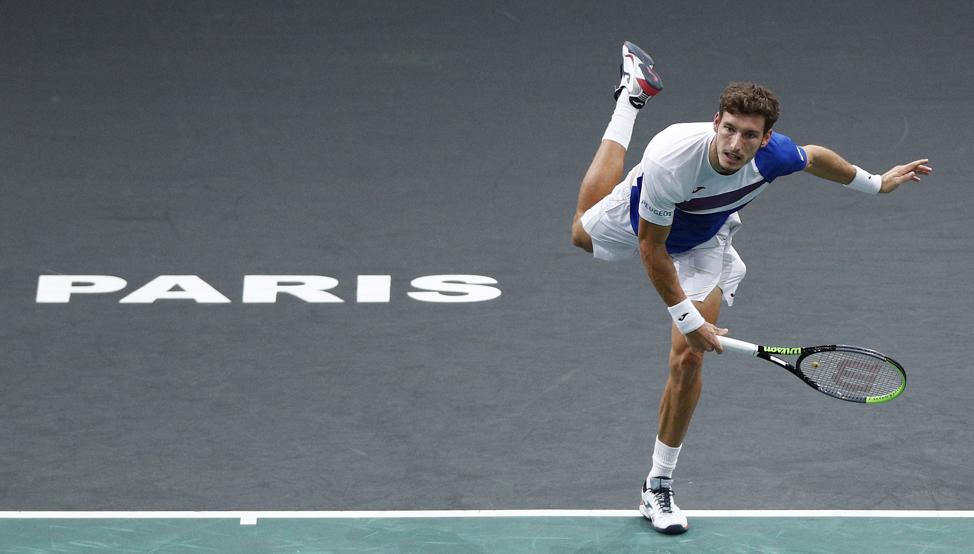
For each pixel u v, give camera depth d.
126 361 32.31
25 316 34.28
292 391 31.06
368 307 34.91
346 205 40.69
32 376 31.61
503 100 48.34
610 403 30.55
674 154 23.16
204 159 43.88
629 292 35.66
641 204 23.64
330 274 36.56
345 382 31.45
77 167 43.09
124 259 37.28
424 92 49.06
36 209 40.22
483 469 28.16
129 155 44.03
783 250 37.72
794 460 28.45
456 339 33.31
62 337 33.38
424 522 26.36
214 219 39.75
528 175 42.72
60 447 28.88
